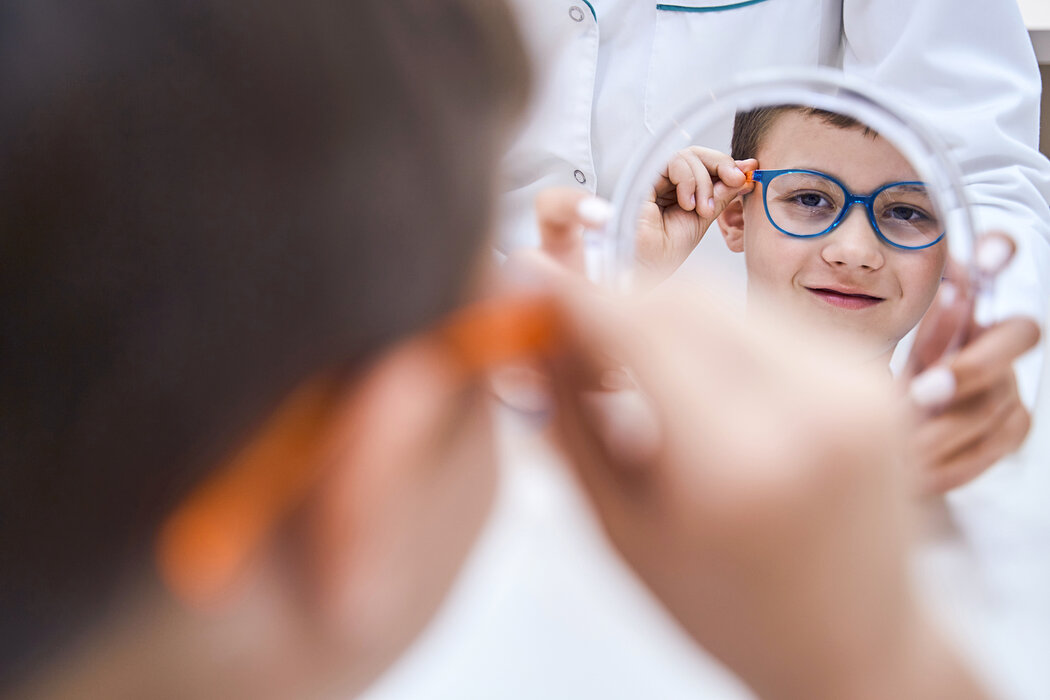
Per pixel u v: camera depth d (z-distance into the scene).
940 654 0.32
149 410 0.25
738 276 0.88
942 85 1.16
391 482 0.30
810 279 0.81
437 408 0.31
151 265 0.23
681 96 1.17
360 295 0.25
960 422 0.54
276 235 0.24
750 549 0.30
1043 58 1.41
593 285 0.34
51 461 0.25
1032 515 0.55
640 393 0.33
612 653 0.63
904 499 0.31
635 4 1.16
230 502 0.27
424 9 0.26
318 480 0.28
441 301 0.27
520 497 0.64
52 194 0.23
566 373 0.33
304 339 0.25
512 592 0.66
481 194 0.27
